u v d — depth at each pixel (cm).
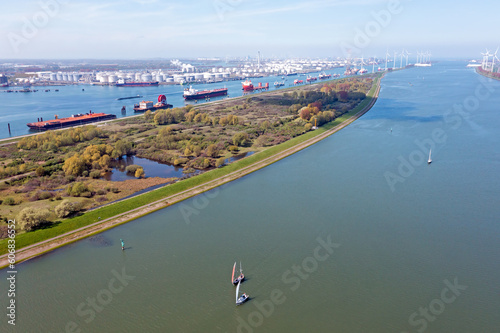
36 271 7806
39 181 12738
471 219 9750
